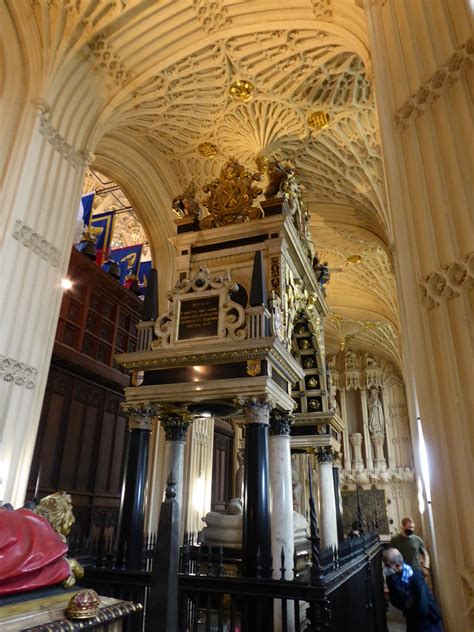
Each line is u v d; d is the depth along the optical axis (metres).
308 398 9.51
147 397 5.85
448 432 2.90
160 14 8.39
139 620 3.73
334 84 9.55
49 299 7.21
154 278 6.69
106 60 8.73
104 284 9.84
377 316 19.23
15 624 1.78
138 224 17.36
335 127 10.62
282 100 9.92
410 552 6.96
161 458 10.39
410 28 4.01
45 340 7.01
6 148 7.22
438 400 3.01
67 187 8.02
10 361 6.32
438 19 3.71
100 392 9.61
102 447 9.42
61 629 1.86
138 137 11.09
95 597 2.12
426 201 3.42
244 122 10.62
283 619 3.39
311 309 8.59
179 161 12.07
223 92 9.96
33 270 7.00
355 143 10.95
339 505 10.30
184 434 6.61
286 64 9.15
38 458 7.69
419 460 11.29
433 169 3.43
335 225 14.14
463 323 2.92
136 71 9.12
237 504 7.62
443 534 2.79
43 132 7.64
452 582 2.70
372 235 13.88
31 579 2.01
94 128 8.91
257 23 8.38
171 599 2.62
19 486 6.18
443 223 3.22
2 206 6.75
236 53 9.01
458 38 3.47
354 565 4.88
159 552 2.73
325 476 9.46
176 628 2.62
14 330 6.50
